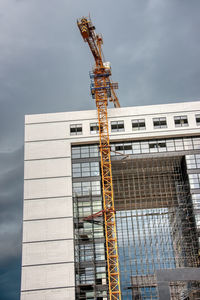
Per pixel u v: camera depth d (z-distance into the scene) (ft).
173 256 273.54
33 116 287.89
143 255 280.51
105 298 233.96
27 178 268.41
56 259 242.78
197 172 266.57
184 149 274.57
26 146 278.67
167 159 278.26
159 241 282.77
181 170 280.51
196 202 256.73
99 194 263.29
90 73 324.39
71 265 240.32
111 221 260.01
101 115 285.02
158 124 278.26
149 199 301.02
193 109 281.33
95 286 236.43
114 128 279.28
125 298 243.40
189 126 276.21
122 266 274.36
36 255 244.63
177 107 282.56
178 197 268.62
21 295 233.76
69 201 259.80
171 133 274.57
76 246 248.93
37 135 281.74
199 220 251.39
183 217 263.70
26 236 250.57
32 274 239.09
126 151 276.62
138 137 275.18
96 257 245.45
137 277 249.96
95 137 278.87
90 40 318.86
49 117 287.07
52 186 265.13
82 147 280.10
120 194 302.25
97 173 270.05
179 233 264.72
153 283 246.06
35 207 259.19
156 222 291.58
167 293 209.87
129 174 295.48
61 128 282.97
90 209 259.60
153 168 286.66
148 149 276.21
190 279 211.82
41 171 270.26
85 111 287.28
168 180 295.28
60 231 250.98
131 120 280.51
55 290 234.17
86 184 267.18
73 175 270.67
